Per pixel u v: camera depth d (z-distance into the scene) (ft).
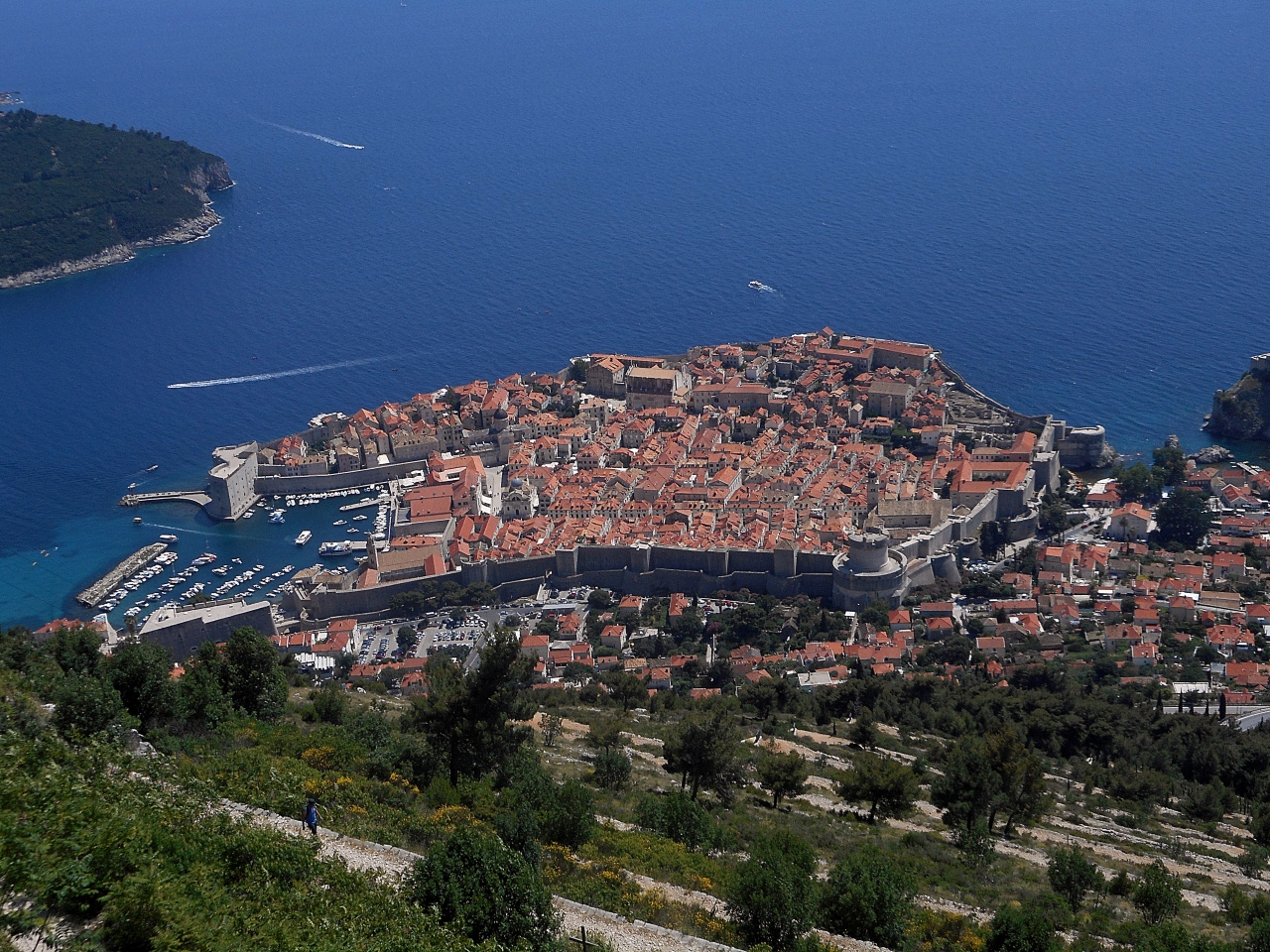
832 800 603.26
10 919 275.39
